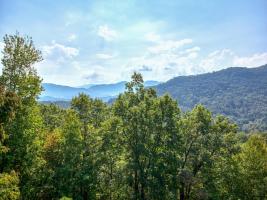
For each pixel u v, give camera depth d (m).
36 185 35.22
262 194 44.19
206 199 40.22
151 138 40.00
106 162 39.59
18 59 29.98
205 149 42.12
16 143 29.14
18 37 29.97
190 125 42.94
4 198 21.44
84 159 37.78
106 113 44.50
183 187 42.28
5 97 22.33
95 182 37.28
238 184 44.09
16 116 29.38
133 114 40.03
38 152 32.25
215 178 42.72
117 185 40.31
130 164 38.34
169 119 40.25
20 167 30.34
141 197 40.03
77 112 40.91
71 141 37.03
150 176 38.44
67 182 36.12
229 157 42.75
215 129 42.84
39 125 31.30
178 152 40.94
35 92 30.62
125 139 40.19
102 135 39.44
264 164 44.72
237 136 43.44
